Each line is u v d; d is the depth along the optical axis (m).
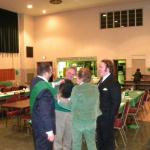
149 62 12.12
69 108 3.71
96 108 3.09
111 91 3.30
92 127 3.09
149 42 12.10
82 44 13.55
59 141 3.79
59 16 14.07
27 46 14.12
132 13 12.41
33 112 2.82
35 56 14.70
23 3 11.59
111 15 12.86
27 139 5.35
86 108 3.03
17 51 13.67
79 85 3.06
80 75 3.08
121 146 4.82
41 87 2.77
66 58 13.96
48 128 2.72
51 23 14.30
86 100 3.02
